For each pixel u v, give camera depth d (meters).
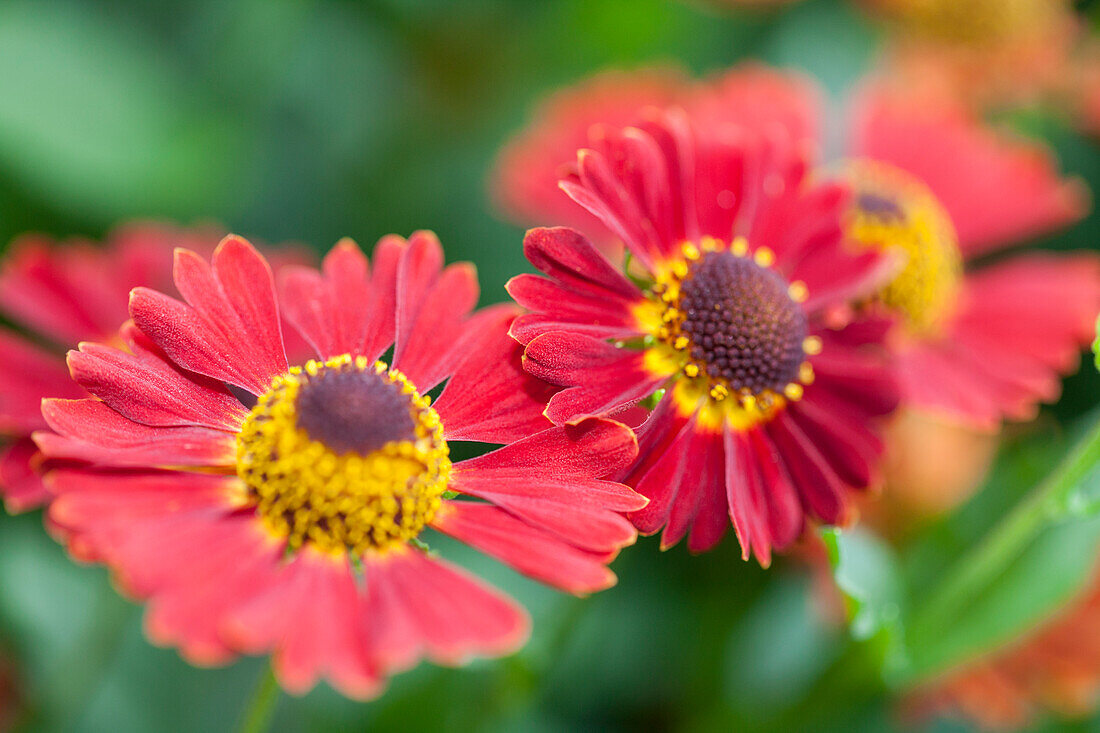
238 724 0.26
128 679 0.26
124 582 0.18
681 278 0.22
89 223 0.30
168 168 0.30
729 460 0.21
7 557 0.27
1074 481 0.23
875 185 0.28
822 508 0.21
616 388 0.21
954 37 0.38
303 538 0.20
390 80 0.35
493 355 0.21
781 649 0.27
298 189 0.33
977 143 0.32
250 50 0.33
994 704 0.27
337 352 0.21
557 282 0.21
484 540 0.20
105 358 0.20
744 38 0.38
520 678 0.24
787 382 0.22
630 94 0.29
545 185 0.28
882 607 0.24
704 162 0.23
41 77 0.30
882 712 0.26
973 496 0.27
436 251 0.21
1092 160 0.37
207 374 0.20
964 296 0.29
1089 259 0.30
